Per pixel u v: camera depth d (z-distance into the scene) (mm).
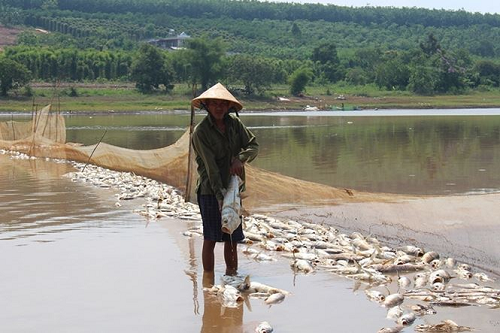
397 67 110812
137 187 14109
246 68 92500
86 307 6480
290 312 6359
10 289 7027
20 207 11812
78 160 19703
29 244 9023
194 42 95062
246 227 9789
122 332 5840
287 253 8594
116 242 9164
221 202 7398
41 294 6867
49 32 177125
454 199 9773
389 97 100188
